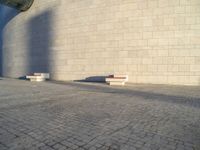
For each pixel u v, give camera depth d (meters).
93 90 11.63
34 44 20.72
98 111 6.44
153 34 14.98
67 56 18.30
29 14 21.17
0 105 7.36
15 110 6.56
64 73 18.52
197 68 14.14
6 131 4.54
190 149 3.68
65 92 10.79
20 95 9.73
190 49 14.24
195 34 14.15
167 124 5.12
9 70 24.91
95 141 3.99
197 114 6.13
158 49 14.89
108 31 16.34
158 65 14.92
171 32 14.58
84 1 17.23
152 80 15.10
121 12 15.84
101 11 16.55
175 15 14.45
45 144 3.84
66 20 18.22
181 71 14.45
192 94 10.15
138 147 3.73
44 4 19.70
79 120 5.42
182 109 6.78
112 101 8.18
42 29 19.95
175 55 14.54
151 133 4.46
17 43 23.03
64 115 5.94
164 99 8.70
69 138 4.14
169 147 3.75
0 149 3.58
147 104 7.59
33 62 20.91
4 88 12.62
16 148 3.64
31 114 6.05
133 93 10.44
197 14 14.09
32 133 4.42
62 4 18.41
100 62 16.75
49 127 4.83
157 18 14.86
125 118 5.64
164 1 14.66
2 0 19.20
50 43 19.33
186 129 4.75
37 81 17.98
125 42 15.78
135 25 15.43
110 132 4.50
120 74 15.99
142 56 15.30
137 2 15.33
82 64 17.55
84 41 17.39
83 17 17.34
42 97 9.16
